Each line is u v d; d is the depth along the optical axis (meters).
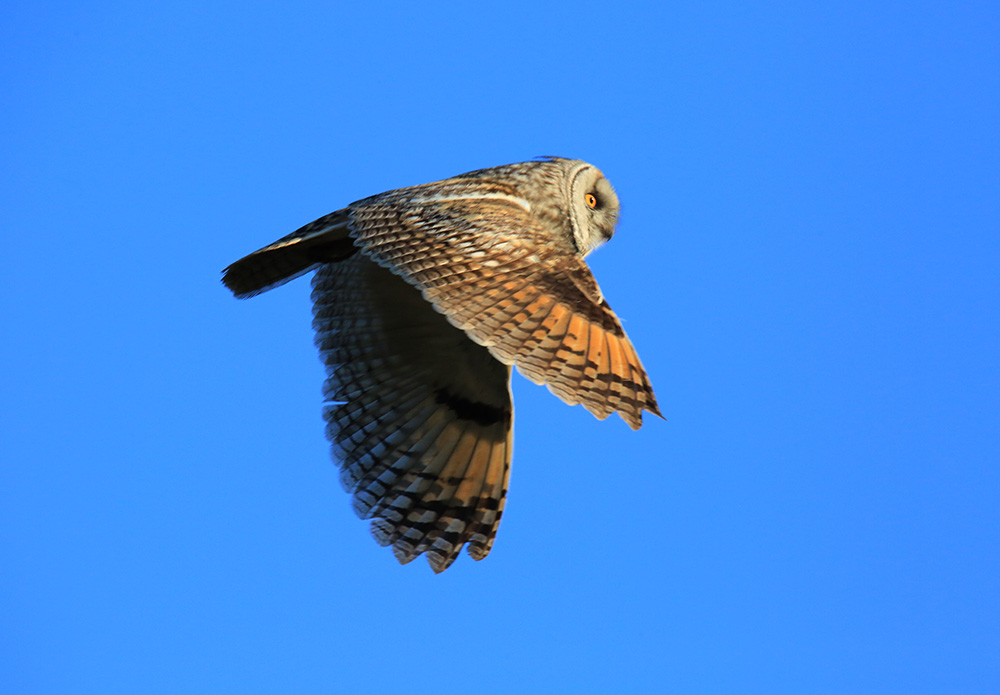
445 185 9.98
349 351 10.59
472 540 10.53
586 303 8.20
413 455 10.56
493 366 10.27
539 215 10.68
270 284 10.53
